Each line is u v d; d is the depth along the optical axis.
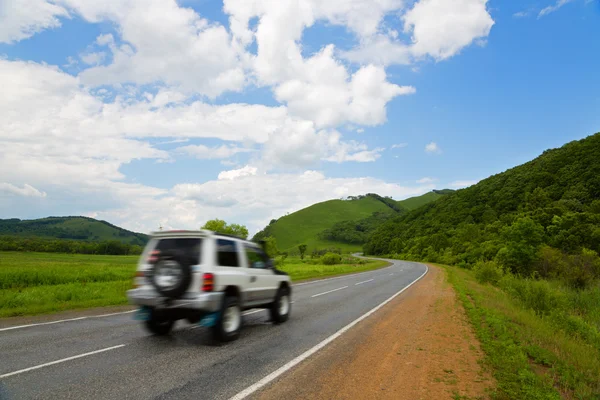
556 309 14.27
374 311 12.00
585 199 65.69
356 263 66.94
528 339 8.23
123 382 4.99
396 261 81.19
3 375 5.23
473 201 98.94
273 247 46.72
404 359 6.50
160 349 6.81
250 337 7.94
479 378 5.55
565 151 87.38
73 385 4.85
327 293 17.42
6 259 59.28
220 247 7.70
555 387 5.53
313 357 6.41
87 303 12.30
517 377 5.43
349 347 7.20
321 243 189.75
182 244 7.48
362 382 5.22
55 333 8.10
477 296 15.91
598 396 5.21
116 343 7.23
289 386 4.96
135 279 7.66
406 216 138.75
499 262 39.25
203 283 7.06
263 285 8.89
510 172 101.31
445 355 6.85
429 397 4.77
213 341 7.49
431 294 17.48
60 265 40.44
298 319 10.30
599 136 83.12
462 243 68.38
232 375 5.36
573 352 7.76
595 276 33.44
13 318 10.03
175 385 4.90
